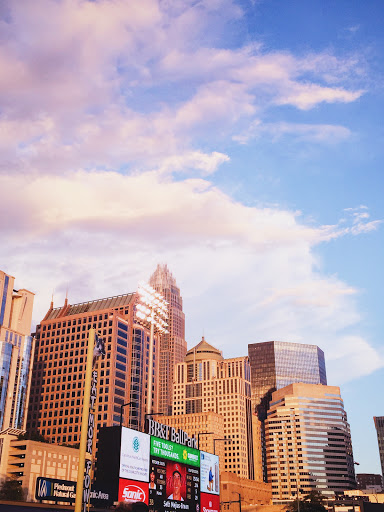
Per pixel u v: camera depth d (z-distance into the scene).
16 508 75.00
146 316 91.81
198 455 110.50
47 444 164.12
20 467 157.12
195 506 105.44
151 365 87.38
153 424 96.94
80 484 31.17
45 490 86.75
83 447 31.97
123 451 87.19
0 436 163.62
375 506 187.25
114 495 83.75
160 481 95.31
